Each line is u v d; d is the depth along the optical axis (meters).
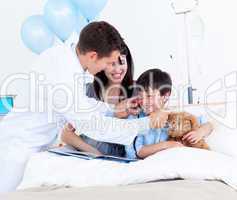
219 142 1.80
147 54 2.20
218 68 2.07
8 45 2.43
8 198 1.22
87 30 1.76
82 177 1.54
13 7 2.43
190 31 2.13
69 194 1.25
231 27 2.05
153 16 2.19
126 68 1.93
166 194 1.19
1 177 1.83
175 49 2.16
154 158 1.57
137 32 2.21
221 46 2.07
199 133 1.85
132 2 2.22
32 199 1.19
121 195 1.20
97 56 1.76
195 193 1.23
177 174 1.46
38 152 1.86
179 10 2.14
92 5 2.01
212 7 2.08
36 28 2.09
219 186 1.36
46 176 1.59
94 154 1.83
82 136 1.91
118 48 1.83
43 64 1.76
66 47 1.78
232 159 1.61
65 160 1.68
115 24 2.25
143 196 1.17
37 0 2.39
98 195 1.21
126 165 1.59
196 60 2.12
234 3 2.04
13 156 1.82
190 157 1.53
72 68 1.73
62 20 2.01
